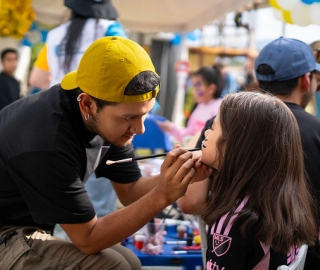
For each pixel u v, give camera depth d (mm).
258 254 1784
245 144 1857
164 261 2770
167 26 5613
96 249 2066
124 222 2020
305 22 3205
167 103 8062
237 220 1777
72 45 3357
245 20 8492
